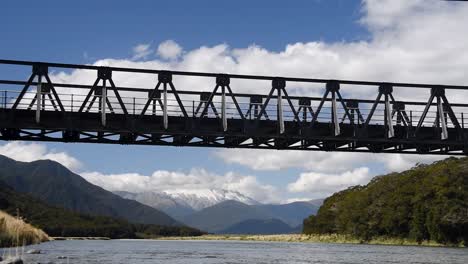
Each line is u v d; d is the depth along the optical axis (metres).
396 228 131.88
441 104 42.53
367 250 96.00
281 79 40.75
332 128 42.69
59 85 39.72
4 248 62.94
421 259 67.12
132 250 95.56
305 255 79.19
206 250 100.06
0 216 65.75
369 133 44.56
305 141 43.34
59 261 52.94
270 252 90.75
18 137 39.34
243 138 41.94
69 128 38.69
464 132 43.25
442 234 116.38
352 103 43.97
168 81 39.44
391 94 41.97
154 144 41.41
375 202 141.00
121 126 41.19
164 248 112.00
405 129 44.78
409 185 131.50
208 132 40.16
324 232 177.38
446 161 127.94
